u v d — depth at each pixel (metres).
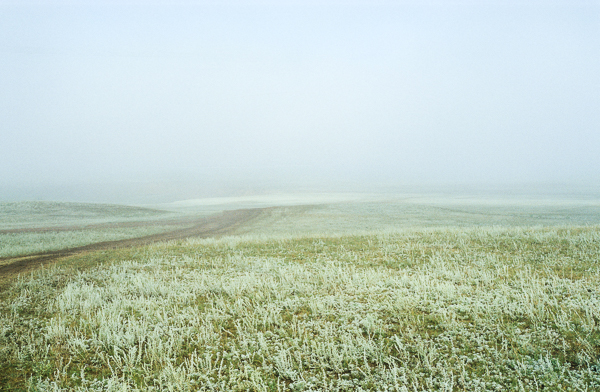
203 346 7.17
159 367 6.42
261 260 15.45
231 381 5.87
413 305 8.62
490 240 16.95
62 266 15.80
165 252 18.59
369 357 6.50
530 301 8.46
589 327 6.86
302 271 12.82
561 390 5.25
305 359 6.48
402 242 17.94
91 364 6.70
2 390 5.84
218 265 14.91
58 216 54.12
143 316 8.89
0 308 9.89
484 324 7.34
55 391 5.62
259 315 8.62
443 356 6.32
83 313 9.24
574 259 12.51
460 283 10.52
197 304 9.88
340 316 8.38
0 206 58.94
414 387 5.26
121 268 14.96
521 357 6.09
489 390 5.36
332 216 55.03
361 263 13.98
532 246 15.09
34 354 7.05
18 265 16.86
